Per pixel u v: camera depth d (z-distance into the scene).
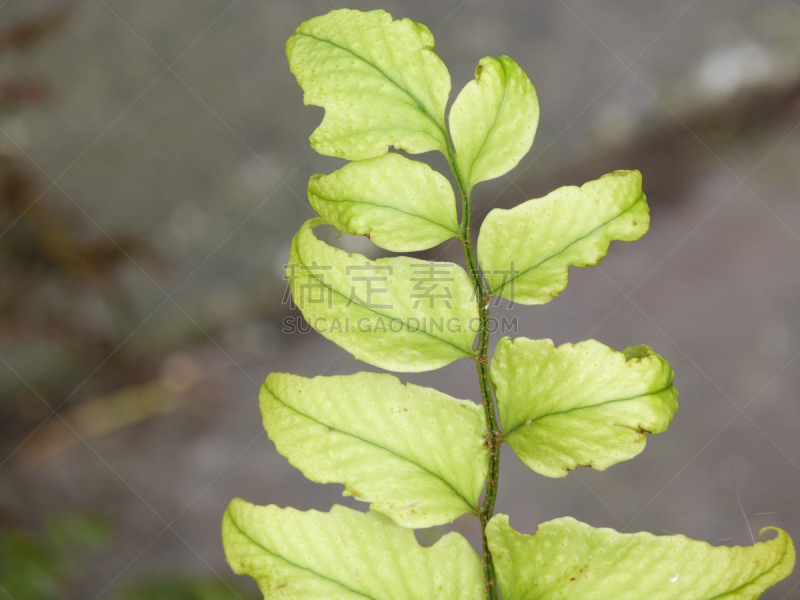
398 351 0.41
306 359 1.33
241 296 1.36
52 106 1.39
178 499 1.20
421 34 0.41
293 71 0.41
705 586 0.40
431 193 0.41
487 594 0.41
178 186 1.39
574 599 0.40
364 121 0.41
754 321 1.31
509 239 0.41
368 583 0.41
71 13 1.24
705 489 1.14
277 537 0.41
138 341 1.31
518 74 0.41
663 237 1.42
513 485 1.17
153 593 0.89
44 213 1.13
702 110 1.49
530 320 1.33
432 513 0.41
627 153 1.46
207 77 1.48
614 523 1.11
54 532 1.03
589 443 0.41
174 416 1.29
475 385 1.22
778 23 1.56
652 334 1.30
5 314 1.12
